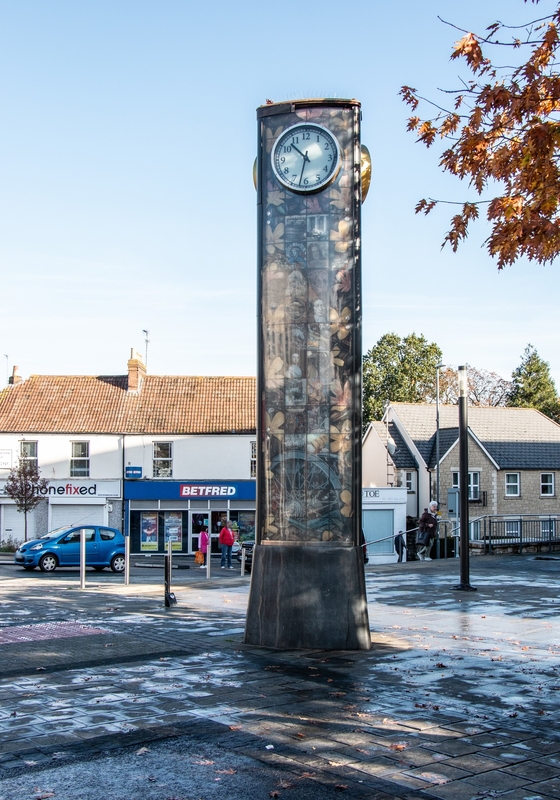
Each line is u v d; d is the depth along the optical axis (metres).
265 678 8.39
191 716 6.94
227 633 11.34
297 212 11.04
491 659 9.37
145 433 43.16
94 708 7.18
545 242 8.94
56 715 6.96
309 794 5.25
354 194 10.98
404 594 15.73
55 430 42.72
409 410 50.78
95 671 8.74
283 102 11.11
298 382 10.84
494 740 6.32
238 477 43.28
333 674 8.59
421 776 5.57
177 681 8.24
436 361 69.44
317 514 10.58
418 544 25.98
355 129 11.05
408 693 7.75
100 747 6.12
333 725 6.70
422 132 9.61
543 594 15.70
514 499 47.53
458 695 7.68
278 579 10.39
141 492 42.81
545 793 5.29
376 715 6.98
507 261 9.45
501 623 12.11
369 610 13.51
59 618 13.03
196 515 43.03
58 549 29.30
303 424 10.77
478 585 17.38
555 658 9.44
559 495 48.56
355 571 10.30
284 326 10.95
